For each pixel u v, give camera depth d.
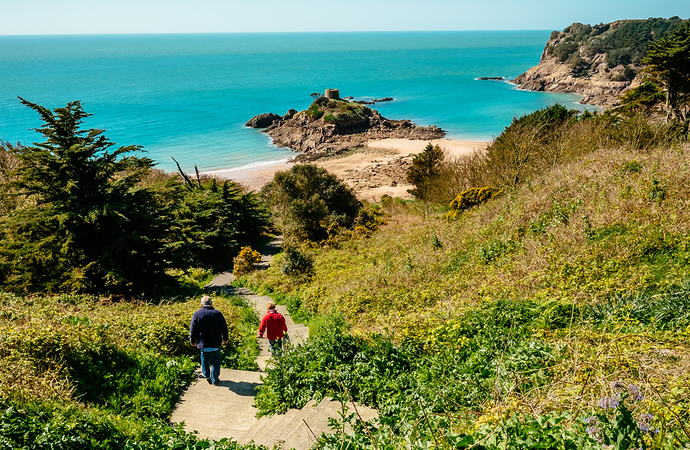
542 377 5.18
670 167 12.61
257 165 78.25
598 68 146.75
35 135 88.19
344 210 37.47
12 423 4.34
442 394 5.37
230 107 133.25
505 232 14.01
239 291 20.36
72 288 14.78
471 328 7.56
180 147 88.12
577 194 13.62
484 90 161.25
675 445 3.12
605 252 9.76
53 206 15.85
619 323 6.41
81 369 6.35
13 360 5.82
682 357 4.82
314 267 22.09
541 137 26.41
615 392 3.19
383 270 16.16
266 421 5.99
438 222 23.53
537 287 9.41
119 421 5.34
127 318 9.84
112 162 16.52
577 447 3.07
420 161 40.06
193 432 5.20
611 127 23.75
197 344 7.36
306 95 157.62
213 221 29.69
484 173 28.83
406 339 7.51
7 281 14.80
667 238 9.27
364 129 102.94
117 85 179.62
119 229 16.97
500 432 3.49
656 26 136.00
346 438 4.21
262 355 10.51
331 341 7.32
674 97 33.56
